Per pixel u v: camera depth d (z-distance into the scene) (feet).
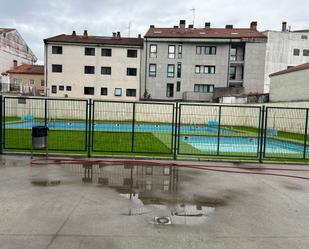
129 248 12.91
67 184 22.50
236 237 14.37
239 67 141.59
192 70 137.39
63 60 133.18
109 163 31.07
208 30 148.66
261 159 34.99
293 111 71.97
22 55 172.55
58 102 75.56
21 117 72.69
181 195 20.77
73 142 46.34
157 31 144.56
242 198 20.51
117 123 68.54
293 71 87.20
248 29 153.07
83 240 13.51
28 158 32.09
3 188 20.98
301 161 36.09
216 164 32.50
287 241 14.14
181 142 53.06
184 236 14.25
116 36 146.72
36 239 13.46
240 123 84.43
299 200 20.47
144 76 136.46
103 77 134.72
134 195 20.42
